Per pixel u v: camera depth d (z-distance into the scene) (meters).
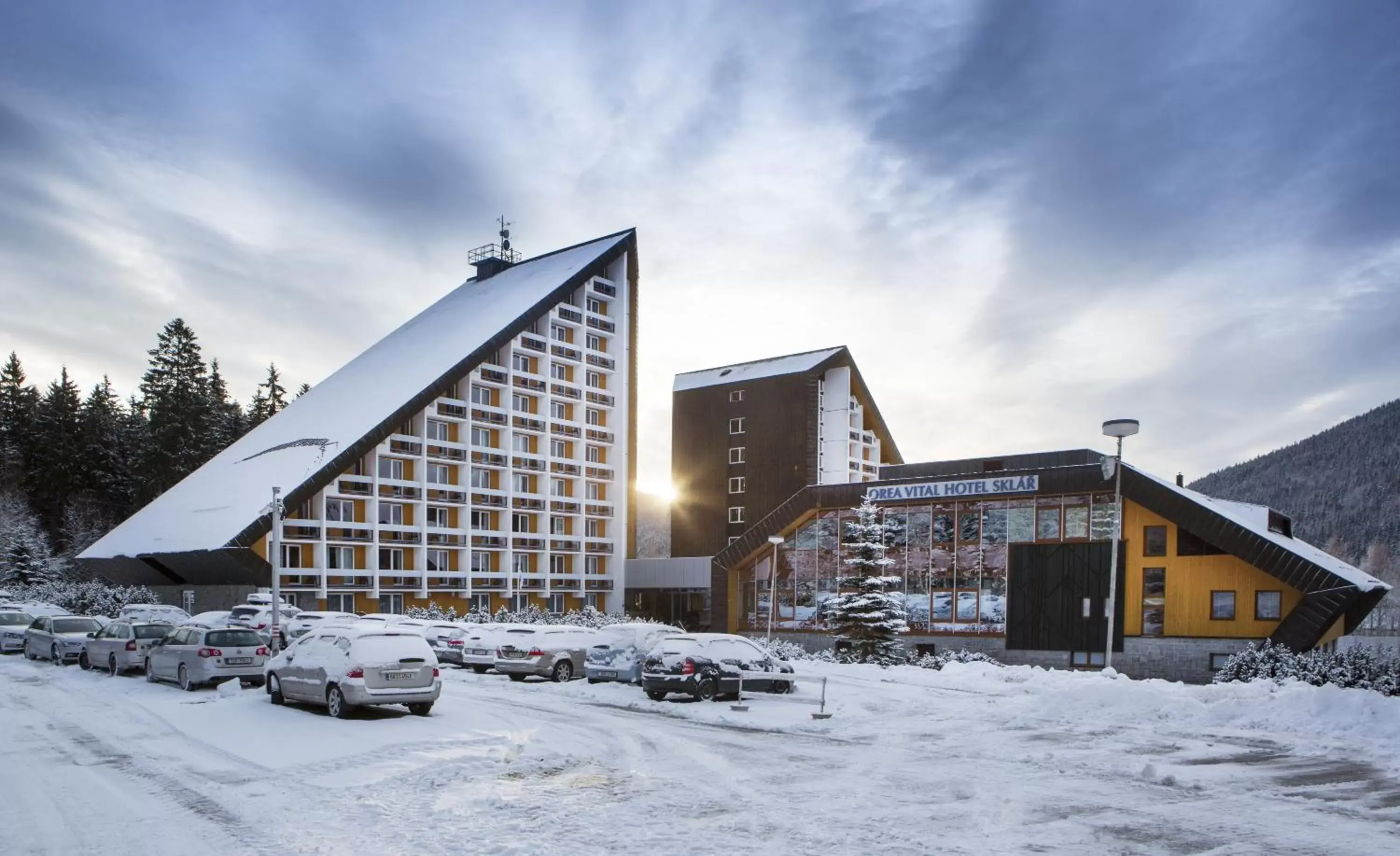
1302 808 12.09
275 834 10.51
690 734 18.33
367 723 18.56
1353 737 17.92
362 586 60.72
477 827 10.81
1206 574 38.78
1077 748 16.89
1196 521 38.56
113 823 10.98
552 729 18.55
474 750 15.88
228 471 65.88
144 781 13.40
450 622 36.97
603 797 12.41
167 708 21.02
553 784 13.24
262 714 19.84
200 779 13.52
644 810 11.70
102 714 20.08
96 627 35.06
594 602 76.56
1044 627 42.41
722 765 14.85
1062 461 46.00
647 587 78.56
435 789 12.85
